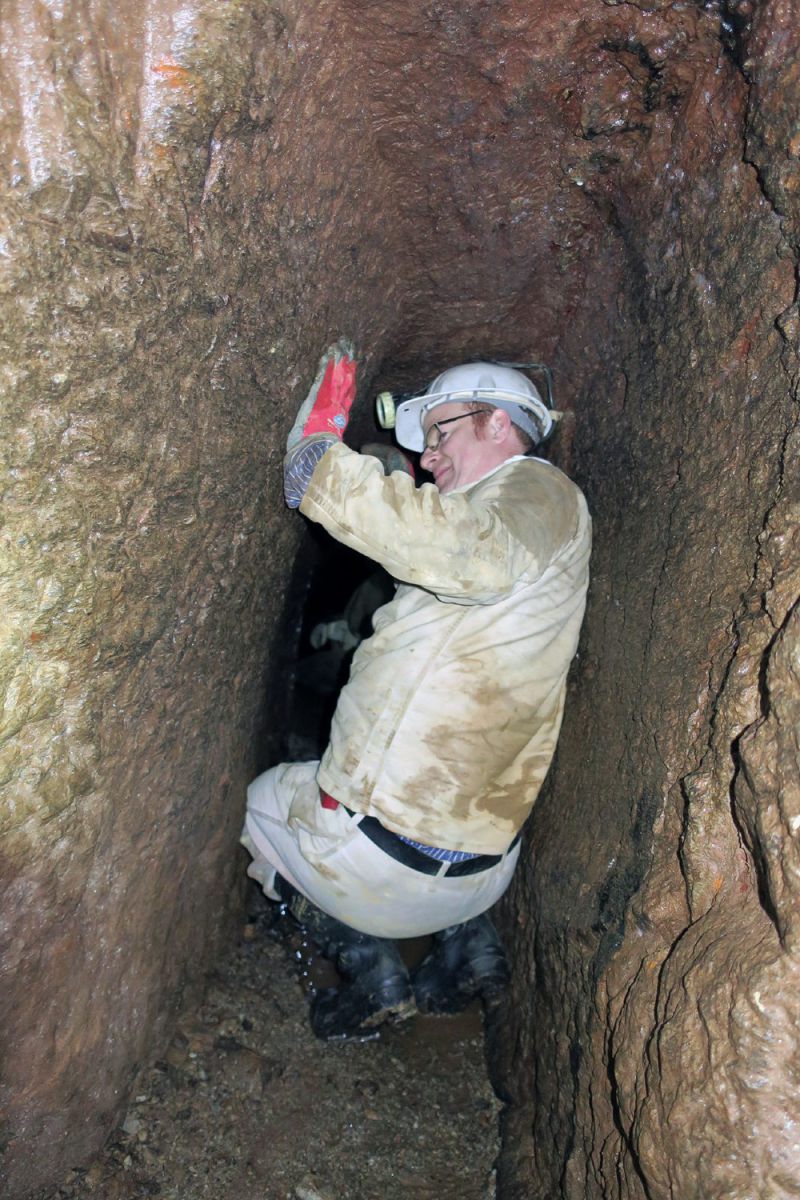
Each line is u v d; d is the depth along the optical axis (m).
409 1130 1.93
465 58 1.47
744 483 1.31
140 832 1.59
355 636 2.94
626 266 1.72
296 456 1.60
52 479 1.09
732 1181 0.95
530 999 1.90
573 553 1.72
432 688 1.67
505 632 1.65
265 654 2.16
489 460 1.81
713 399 1.43
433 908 1.83
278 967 2.25
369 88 1.50
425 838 1.72
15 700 1.15
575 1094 1.53
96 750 1.34
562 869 1.80
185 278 1.20
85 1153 1.70
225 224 1.26
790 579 1.10
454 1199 1.80
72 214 1.00
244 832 2.08
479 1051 2.10
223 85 1.09
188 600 1.53
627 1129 1.22
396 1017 2.03
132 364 1.16
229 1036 2.04
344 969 2.03
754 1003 0.96
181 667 1.58
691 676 1.37
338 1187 1.80
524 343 2.10
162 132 1.07
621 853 1.53
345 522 1.46
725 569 1.33
